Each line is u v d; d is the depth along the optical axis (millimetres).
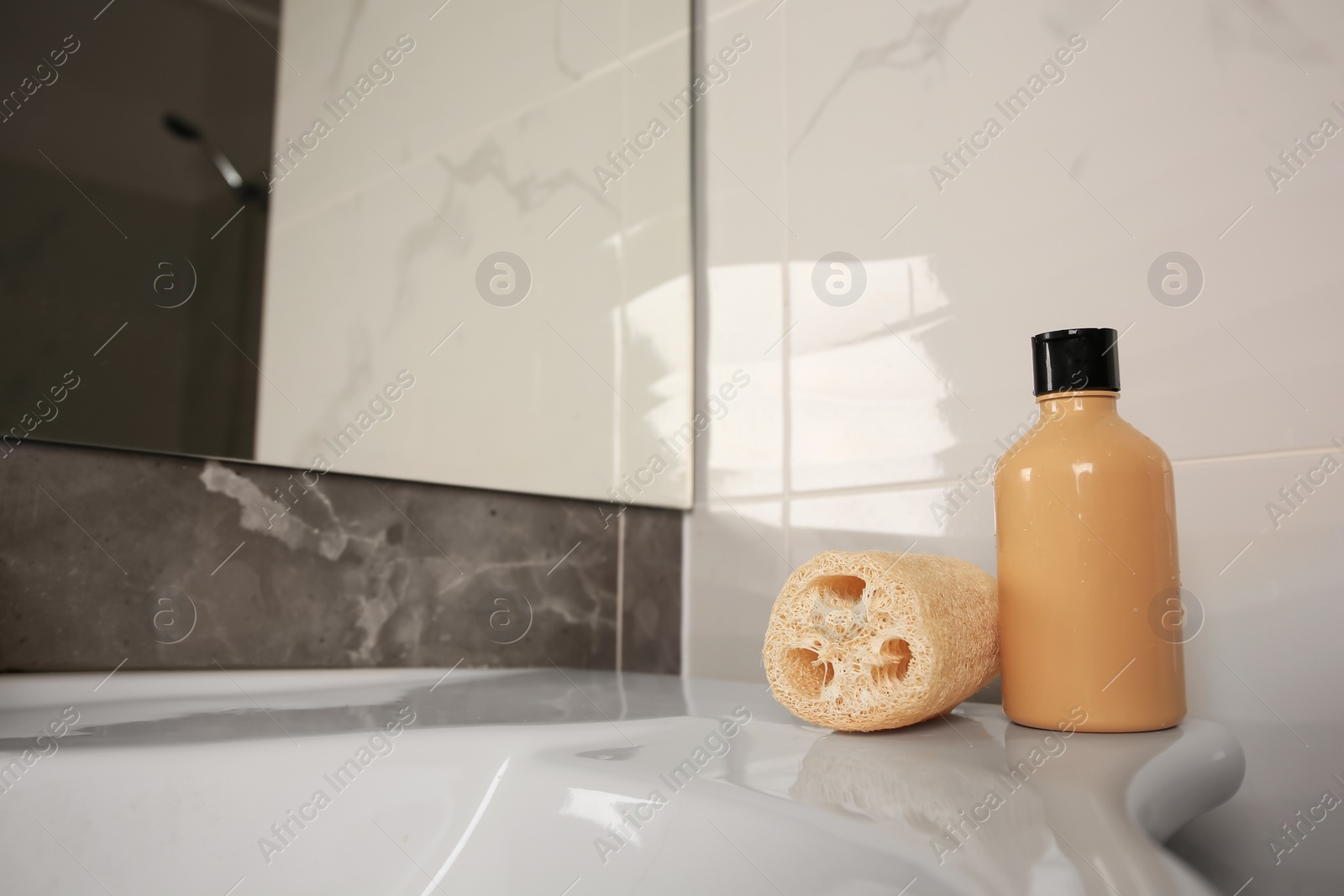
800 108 833
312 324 659
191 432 598
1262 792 546
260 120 650
